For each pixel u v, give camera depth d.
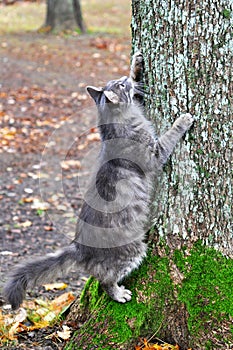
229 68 4.99
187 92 5.12
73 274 8.19
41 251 8.77
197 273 5.38
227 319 5.20
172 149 5.29
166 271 5.47
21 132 14.81
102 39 25.19
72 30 26.31
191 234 5.41
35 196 11.16
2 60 21.88
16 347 5.70
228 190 5.29
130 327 5.38
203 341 5.21
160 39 5.16
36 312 6.54
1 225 9.75
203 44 4.96
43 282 5.68
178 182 5.36
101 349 5.29
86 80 19.30
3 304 6.73
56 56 22.41
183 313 5.35
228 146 5.18
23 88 18.62
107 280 5.50
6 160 12.99
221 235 5.37
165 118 5.33
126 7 33.84
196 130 5.18
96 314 5.58
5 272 7.74
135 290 5.55
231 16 4.87
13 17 30.70
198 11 4.90
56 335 5.86
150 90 5.43
